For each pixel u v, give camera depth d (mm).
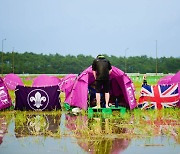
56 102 16094
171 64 128500
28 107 15953
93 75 16203
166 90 15773
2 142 8578
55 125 11383
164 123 11703
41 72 123250
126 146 8086
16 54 123688
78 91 15586
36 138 9062
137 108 15938
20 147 8000
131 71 127125
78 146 8094
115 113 14688
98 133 9703
